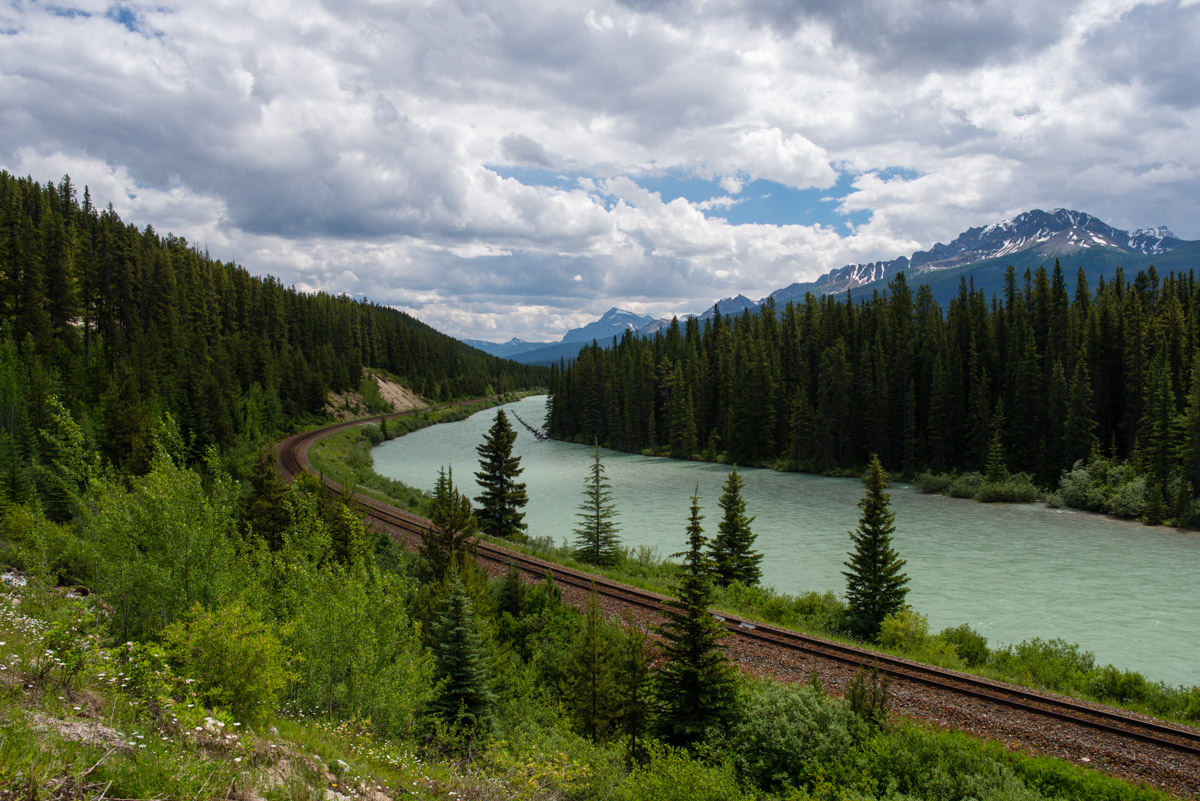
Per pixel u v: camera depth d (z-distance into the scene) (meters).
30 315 72.69
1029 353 75.75
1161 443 59.03
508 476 45.22
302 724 11.23
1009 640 27.98
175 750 6.29
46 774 4.77
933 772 12.94
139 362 73.19
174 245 120.06
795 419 90.25
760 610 27.97
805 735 13.98
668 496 65.94
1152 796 12.63
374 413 141.00
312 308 156.62
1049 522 54.66
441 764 11.18
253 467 33.28
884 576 28.28
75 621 8.85
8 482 33.81
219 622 9.62
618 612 24.59
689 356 120.31
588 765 12.20
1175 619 30.70
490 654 18.16
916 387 89.44
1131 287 91.88
